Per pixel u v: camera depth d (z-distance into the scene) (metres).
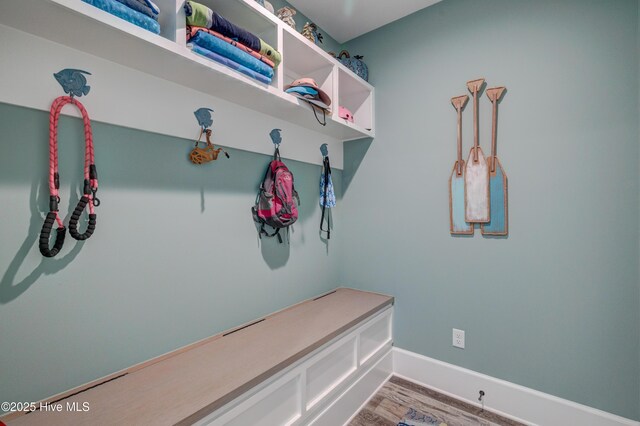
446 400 1.77
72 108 0.98
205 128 1.36
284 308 1.82
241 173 1.57
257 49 1.27
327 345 1.45
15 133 0.90
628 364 1.34
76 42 0.94
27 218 0.92
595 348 1.41
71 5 0.76
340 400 1.54
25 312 0.92
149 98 1.17
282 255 1.81
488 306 1.70
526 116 1.57
